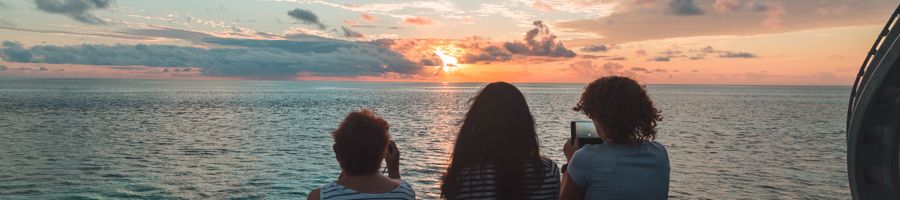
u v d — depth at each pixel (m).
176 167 30.53
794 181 27.14
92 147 40.00
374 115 2.59
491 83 2.55
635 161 2.49
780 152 38.59
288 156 35.34
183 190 23.98
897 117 6.74
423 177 27.16
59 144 41.72
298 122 66.12
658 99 158.12
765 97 191.00
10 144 41.41
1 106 97.38
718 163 33.09
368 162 2.48
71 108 93.50
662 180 2.55
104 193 23.16
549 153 38.06
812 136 50.72
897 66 6.31
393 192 2.52
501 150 2.44
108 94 177.50
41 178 26.67
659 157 2.58
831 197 23.59
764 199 23.02
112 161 32.84
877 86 6.60
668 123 65.25
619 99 2.46
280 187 24.84
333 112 87.56
